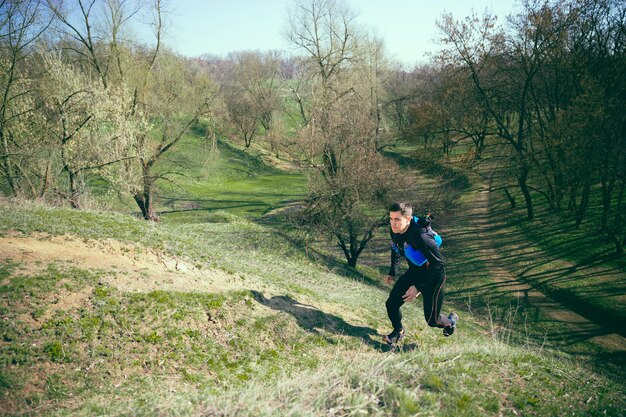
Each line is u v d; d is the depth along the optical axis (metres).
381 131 33.75
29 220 8.73
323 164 22.80
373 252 28.08
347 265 23.12
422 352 5.21
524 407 4.02
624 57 26.98
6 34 18.45
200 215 36.38
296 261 19.30
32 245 7.38
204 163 32.25
